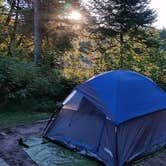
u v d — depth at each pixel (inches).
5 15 681.6
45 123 282.5
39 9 560.4
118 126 189.5
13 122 280.4
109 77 224.4
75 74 476.7
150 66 487.2
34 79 348.5
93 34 619.8
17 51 447.5
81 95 221.5
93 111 210.7
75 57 637.9
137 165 195.2
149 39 605.3
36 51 488.7
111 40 607.8
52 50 563.2
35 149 213.3
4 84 320.8
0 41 563.8
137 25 585.6
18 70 335.0
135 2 567.5
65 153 209.3
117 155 187.6
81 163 194.9
